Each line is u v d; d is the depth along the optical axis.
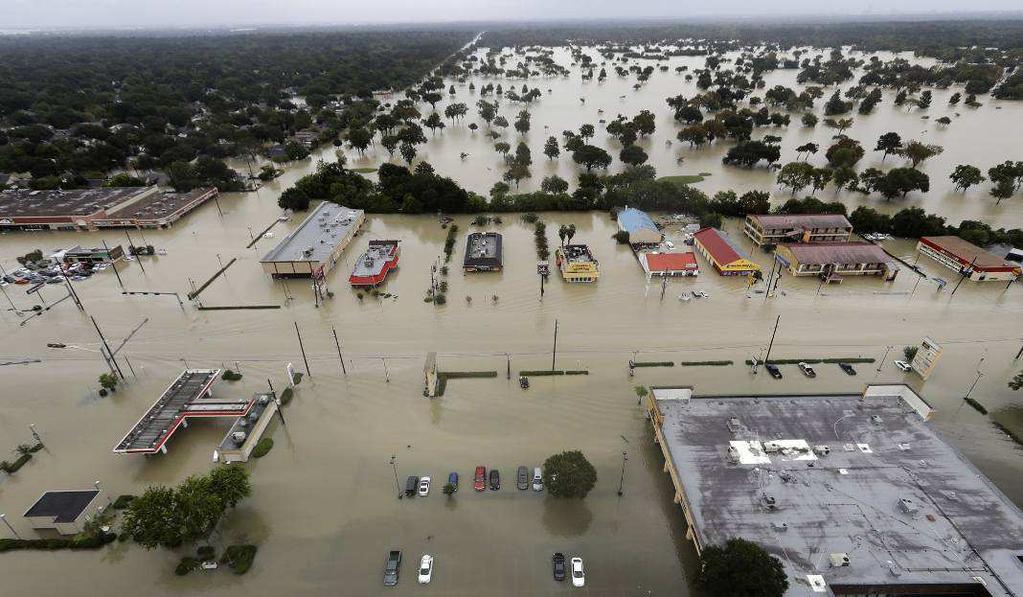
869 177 173.00
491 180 199.75
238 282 128.62
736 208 161.00
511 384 94.19
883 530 62.09
